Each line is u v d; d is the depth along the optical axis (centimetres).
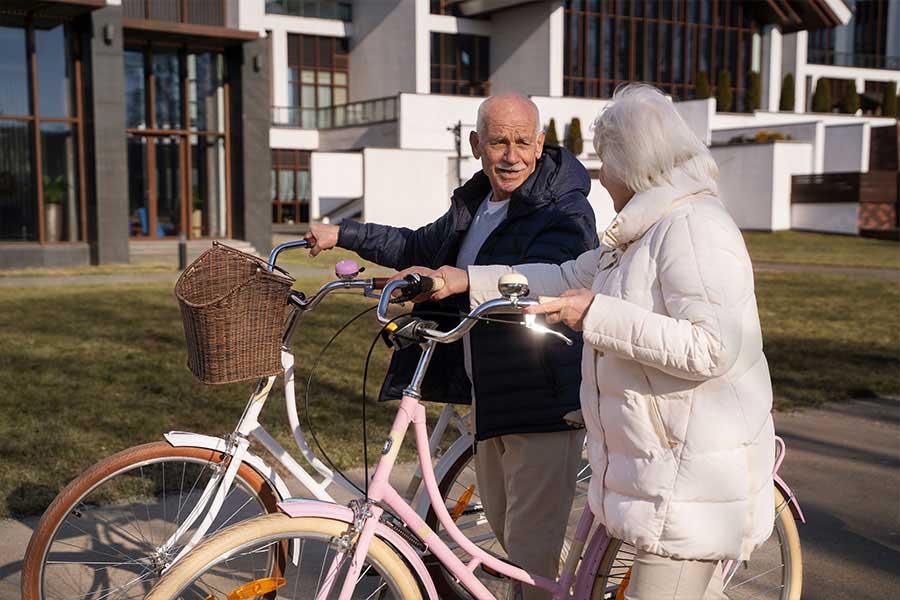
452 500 340
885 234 2889
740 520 233
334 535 238
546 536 296
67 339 884
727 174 3256
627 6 3962
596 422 244
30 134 1845
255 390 285
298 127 3809
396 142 3406
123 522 377
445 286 279
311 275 1597
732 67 4241
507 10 3875
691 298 220
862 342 918
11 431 535
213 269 249
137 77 2073
